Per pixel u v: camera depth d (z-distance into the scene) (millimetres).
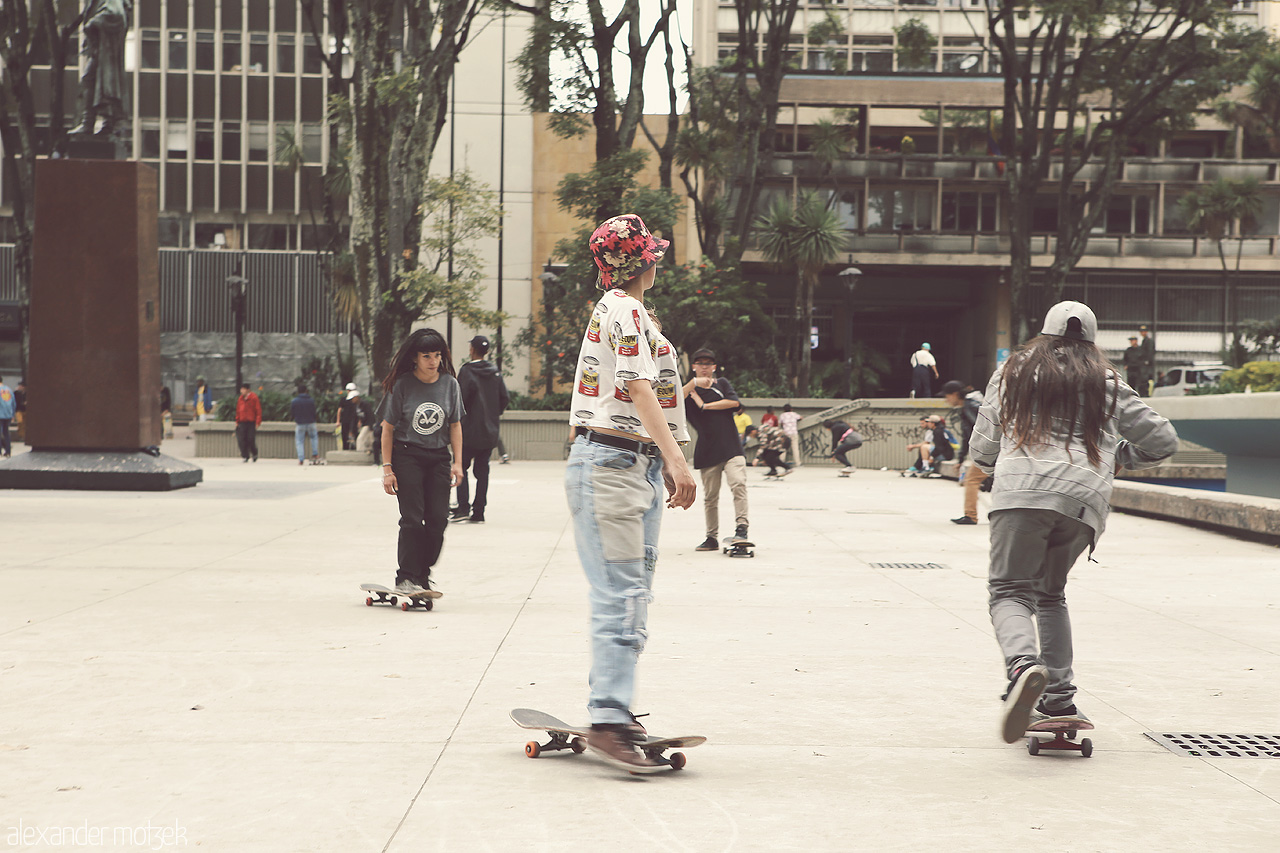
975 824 2852
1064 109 31422
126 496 13516
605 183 23938
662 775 3256
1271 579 7559
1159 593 6941
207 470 21047
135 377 14391
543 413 26281
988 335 39625
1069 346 3711
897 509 13477
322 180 37938
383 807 2924
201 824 2775
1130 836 2773
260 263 41531
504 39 35625
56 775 3164
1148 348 32500
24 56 27188
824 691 4309
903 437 25688
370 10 22797
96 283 14320
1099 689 4383
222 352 41406
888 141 39344
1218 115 38031
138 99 41500
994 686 4406
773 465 20688
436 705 4008
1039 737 3547
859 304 42000
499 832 2748
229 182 41781
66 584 6852
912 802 3025
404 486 6219
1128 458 3793
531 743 3410
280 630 5445
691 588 7074
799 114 37938
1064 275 28828
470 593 6746
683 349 25906
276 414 27891
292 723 3746
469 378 10938
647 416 3250
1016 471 3629
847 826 2826
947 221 38281
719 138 27219
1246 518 9945
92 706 3943
